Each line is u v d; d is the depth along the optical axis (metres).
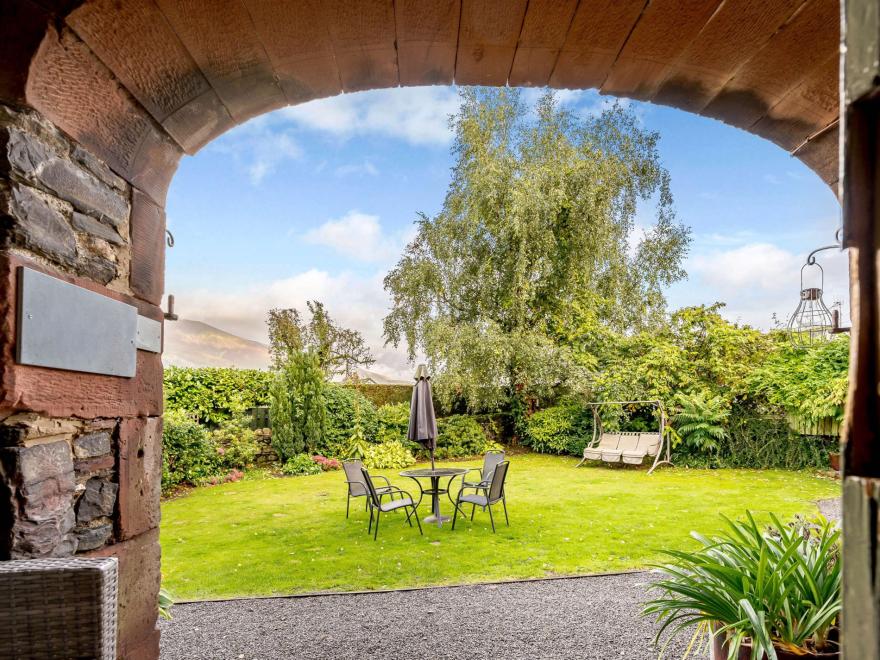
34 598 1.00
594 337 10.12
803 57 1.87
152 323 2.02
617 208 10.61
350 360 13.15
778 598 1.70
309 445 8.95
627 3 1.74
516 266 9.52
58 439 1.48
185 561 4.21
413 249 10.38
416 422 5.86
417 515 5.21
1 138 1.28
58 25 1.35
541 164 10.02
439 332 9.26
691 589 1.87
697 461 8.60
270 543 4.68
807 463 8.27
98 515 1.67
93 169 1.64
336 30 1.81
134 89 1.66
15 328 1.27
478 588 3.59
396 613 3.20
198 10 1.55
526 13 1.79
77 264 1.57
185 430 7.28
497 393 9.62
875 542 0.32
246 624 3.06
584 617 3.10
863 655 0.33
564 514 5.58
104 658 1.02
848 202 0.36
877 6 0.33
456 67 2.10
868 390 0.36
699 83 2.14
